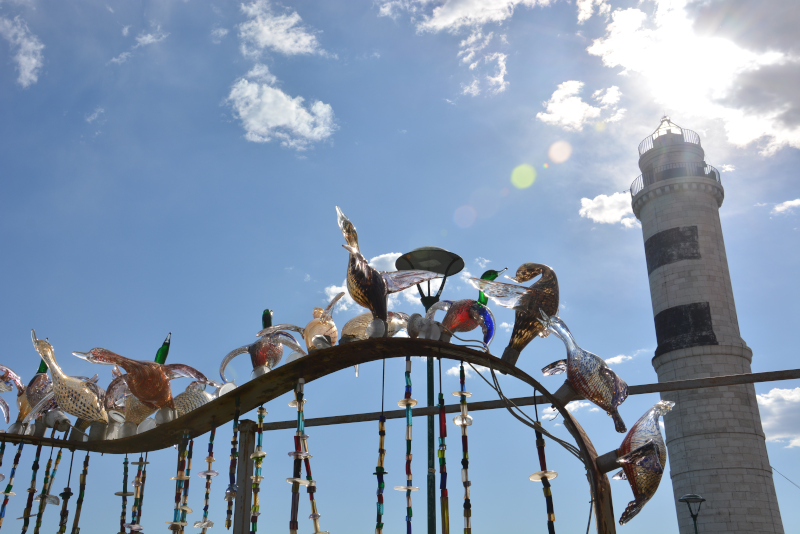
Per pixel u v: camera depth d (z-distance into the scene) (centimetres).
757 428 2592
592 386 372
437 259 697
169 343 546
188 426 502
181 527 476
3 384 538
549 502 364
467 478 379
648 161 3203
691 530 2509
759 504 2456
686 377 2677
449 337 417
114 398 525
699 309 2752
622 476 367
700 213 2941
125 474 548
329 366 446
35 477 514
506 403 395
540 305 396
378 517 388
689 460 2583
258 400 490
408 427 410
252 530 456
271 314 542
